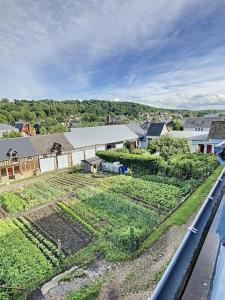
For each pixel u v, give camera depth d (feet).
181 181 81.76
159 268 34.22
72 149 127.44
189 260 10.11
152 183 83.46
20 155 106.52
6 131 202.18
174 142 115.14
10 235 52.70
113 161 111.55
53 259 42.42
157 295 8.29
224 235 8.41
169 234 42.27
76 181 96.32
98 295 31.17
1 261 42.75
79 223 57.41
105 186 85.35
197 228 12.45
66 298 31.63
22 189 90.07
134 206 64.03
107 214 60.54
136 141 170.30
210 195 16.17
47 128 239.50
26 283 36.70
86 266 38.96
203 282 8.95
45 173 114.21
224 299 7.30
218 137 111.86
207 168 79.46
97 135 149.38
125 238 44.16
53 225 57.52
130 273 34.81
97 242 46.42
